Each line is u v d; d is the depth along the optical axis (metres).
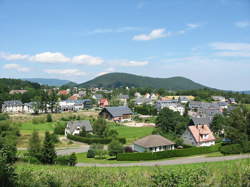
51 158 32.06
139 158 39.66
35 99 111.75
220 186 9.23
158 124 62.19
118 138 56.75
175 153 41.91
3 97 125.94
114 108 99.12
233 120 45.75
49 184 10.90
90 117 99.19
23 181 10.79
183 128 60.75
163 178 9.86
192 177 9.73
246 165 11.76
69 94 184.50
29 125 79.38
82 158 41.88
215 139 54.88
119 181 11.04
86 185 10.91
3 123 60.34
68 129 68.12
